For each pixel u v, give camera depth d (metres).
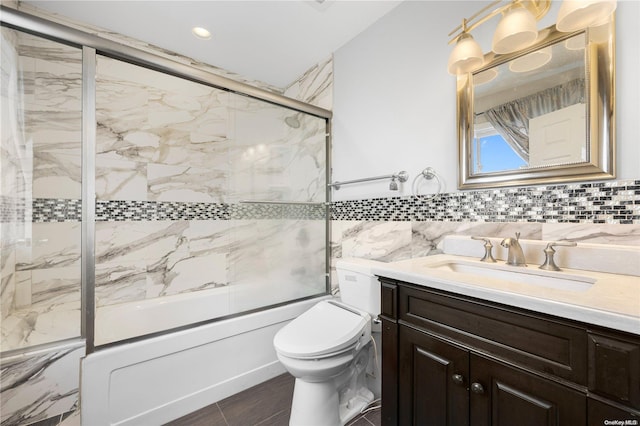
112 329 1.76
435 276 0.86
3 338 1.19
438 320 0.86
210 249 2.34
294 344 1.18
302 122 2.08
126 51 1.39
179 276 2.19
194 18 1.78
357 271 1.54
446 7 1.42
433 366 0.87
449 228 1.38
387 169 1.72
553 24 1.07
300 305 1.91
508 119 1.17
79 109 1.32
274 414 1.41
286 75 2.52
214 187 2.38
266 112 1.93
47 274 1.30
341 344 1.19
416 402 0.92
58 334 1.23
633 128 0.89
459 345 0.80
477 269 1.12
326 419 1.24
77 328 1.24
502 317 0.72
